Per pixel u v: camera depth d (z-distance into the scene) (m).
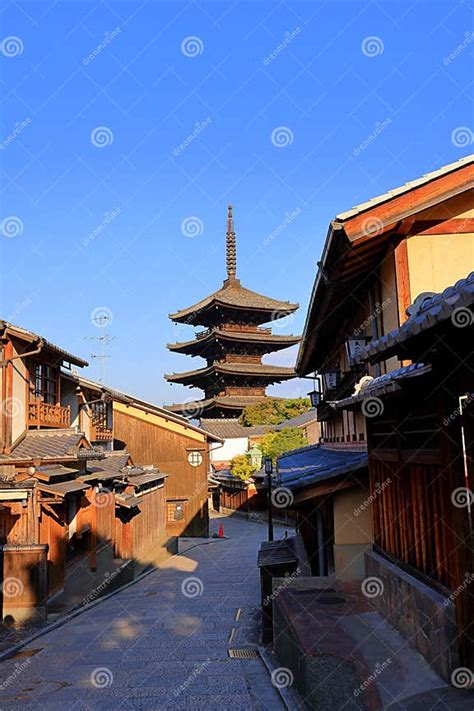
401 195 10.40
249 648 11.17
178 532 38.31
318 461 15.73
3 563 14.54
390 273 11.21
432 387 6.62
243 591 18.11
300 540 17.12
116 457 26.06
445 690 5.85
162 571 24.14
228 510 56.09
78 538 19.56
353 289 13.62
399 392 7.19
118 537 22.38
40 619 14.07
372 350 5.73
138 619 14.39
